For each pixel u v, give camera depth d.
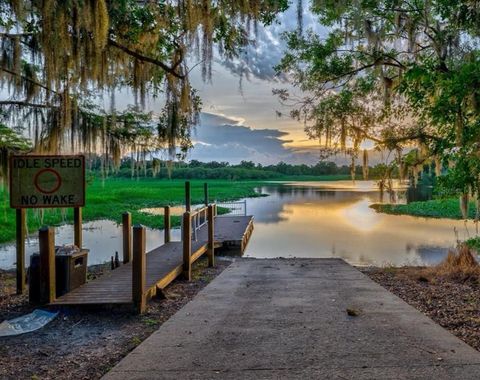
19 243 7.48
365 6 9.97
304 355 4.29
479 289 7.39
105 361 4.34
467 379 3.68
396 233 22.33
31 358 4.43
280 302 6.53
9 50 7.86
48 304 6.03
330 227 25.19
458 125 7.38
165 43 8.70
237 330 5.13
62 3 6.59
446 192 8.52
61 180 7.50
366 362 4.08
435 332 4.93
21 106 9.94
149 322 5.69
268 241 20.30
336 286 7.75
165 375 3.88
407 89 8.80
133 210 34.22
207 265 11.52
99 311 6.02
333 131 12.12
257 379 3.75
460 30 9.07
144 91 8.81
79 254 6.94
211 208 11.41
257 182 114.31
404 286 7.84
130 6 7.78
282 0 8.06
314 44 12.41
